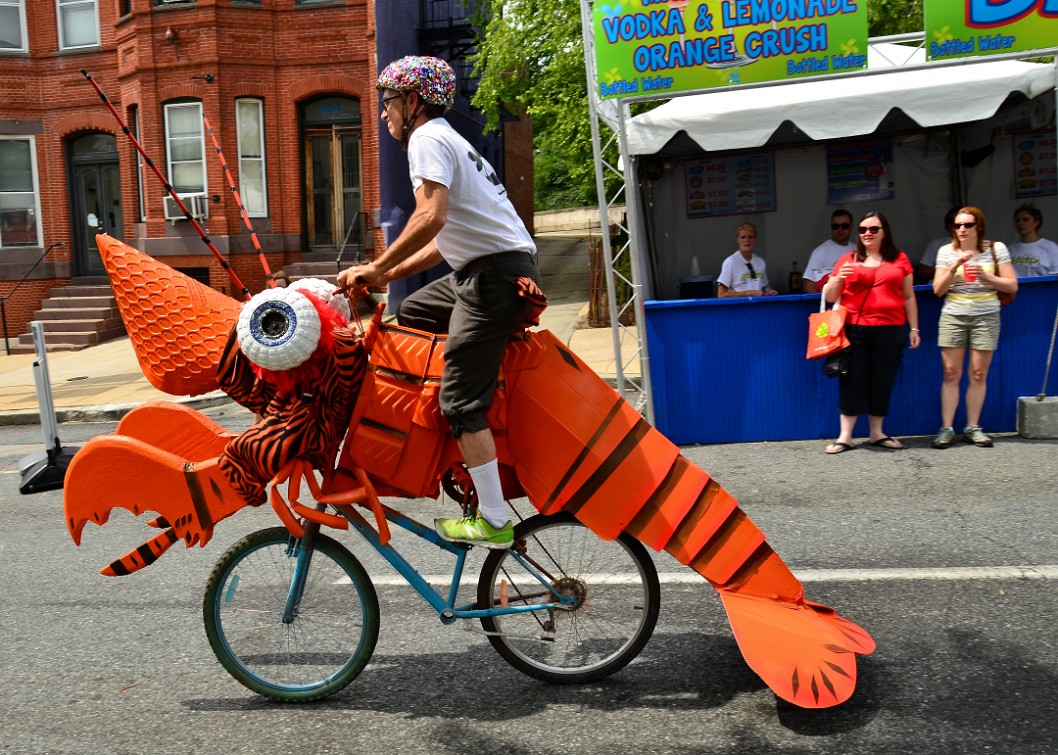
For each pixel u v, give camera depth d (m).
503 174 26.72
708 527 3.62
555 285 21.59
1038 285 7.79
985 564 4.85
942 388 7.74
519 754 3.26
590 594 3.83
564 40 14.19
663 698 3.62
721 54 7.50
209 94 18.56
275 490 3.47
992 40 7.25
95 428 11.00
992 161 10.16
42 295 20.41
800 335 8.05
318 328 3.31
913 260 10.48
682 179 10.77
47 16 20.00
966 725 3.32
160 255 19.08
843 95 7.96
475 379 3.41
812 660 3.39
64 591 5.11
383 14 17.86
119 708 3.71
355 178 19.28
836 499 6.21
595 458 3.58
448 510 6.34
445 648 4.16
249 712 3.64
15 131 20.14
